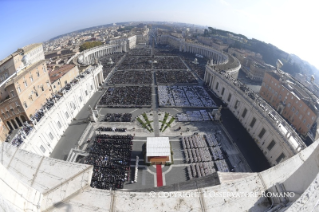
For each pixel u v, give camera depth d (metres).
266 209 8.49
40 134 52.97
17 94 59.03
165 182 48.84
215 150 59.22
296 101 79.06
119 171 50.00
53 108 61.09
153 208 8.42
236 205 8.59
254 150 60.78
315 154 8.37
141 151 58.38
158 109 82.50
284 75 94.31
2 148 11.67
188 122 73.56
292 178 9.02
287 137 49.34
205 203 8.64
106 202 8.67
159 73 129.88
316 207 6.10
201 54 194.88
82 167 10.35
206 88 107.25
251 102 68.25
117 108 82.31
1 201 6.68
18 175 10.06
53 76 86.31
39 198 8.70
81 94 82.56
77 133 66.06
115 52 198.38
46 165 10.54
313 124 72.19
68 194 9.02
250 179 9.80
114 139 61.97
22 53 63.47
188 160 55.25
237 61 128.50
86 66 107.38
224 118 77.69
